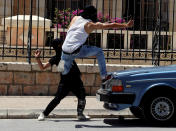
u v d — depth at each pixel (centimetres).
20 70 1708
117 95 1179
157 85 1170
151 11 3206
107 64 1775
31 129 1148
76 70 1286
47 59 1872
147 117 1183
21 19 2047
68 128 1170
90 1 3209
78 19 1224
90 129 1159
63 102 1580
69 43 1218
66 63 1252
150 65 1780
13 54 1898
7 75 1711
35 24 2050
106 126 1214
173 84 1173
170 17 3102
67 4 3262
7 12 3073
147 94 1183
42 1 3108
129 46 2158
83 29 1208
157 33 1809
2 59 1880
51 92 1730
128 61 1897
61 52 1289
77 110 1324
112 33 2122
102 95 1215
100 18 2191
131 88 1178
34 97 1686
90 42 2086
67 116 1364
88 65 1722
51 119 1338
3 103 1527
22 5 3083
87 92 1736
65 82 1280
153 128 1174
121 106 1181
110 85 1199
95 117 1377
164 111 1183
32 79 1720
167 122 1182
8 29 2052
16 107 1447
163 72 1183
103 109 1405
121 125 1235
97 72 1727
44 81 1723
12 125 1213
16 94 1717
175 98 1177
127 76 1185
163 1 3161
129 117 1382
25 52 1942
